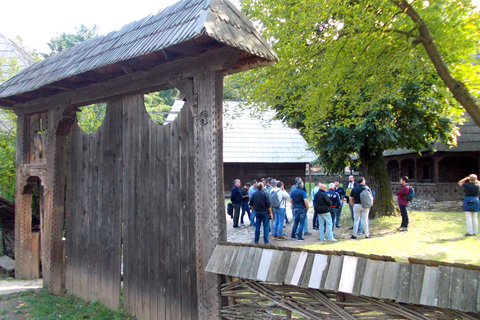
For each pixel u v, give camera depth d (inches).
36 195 358.0
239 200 513.0
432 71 307.0
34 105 251.3
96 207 209.5
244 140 919.0
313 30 292.8
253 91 317.7
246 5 323.6
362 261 106.7
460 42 261.4
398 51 268.4
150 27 158.2
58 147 233.0
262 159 879.1
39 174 246.5
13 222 388.2
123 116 195.5
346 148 461.4
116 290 193.2
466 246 330.0
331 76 279.3
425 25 248.7
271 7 306.0
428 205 600.7
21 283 263.7
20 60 588.4
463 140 593.6
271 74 301.1
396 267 100.7
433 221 459.2
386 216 498.9
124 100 195.6
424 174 697.6
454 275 91.6
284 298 124.1
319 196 395.5
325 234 438.3
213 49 144.4
